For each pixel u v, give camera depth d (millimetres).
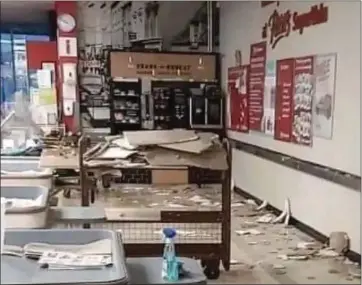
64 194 5594
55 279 2109
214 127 8961
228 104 8805
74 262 2324
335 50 5223
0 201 2311
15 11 9562
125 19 9164
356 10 4781
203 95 8945
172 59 8953
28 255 2410
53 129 6191
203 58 9062
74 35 8727
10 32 10445
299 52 6066
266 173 7094
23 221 2814
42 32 10570
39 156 4871
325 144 5453
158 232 4797
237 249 5207
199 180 7980
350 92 4926
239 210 6906
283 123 6539
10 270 2213
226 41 8859
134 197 7129
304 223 5938
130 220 4312
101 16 9055
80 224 3385
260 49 7328
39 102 6863
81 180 4711
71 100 8594
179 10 9250
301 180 6020
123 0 8898
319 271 4523
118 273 2193
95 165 4691
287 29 6395
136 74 8891
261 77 7305
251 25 7684
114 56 8820
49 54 8594
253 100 7641
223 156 4625
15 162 4512
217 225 5180
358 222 4777
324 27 5438
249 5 7742
